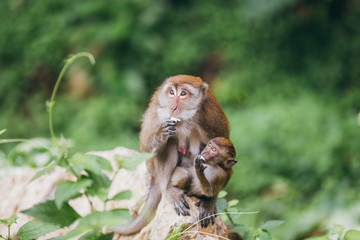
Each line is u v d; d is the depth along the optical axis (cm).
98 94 1527
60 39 1609
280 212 977
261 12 1517
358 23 1570
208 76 1570
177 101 531
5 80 1599
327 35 1570
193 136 543
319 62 1533
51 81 1592
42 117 1501
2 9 1683
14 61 1631
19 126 1510
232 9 1633
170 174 515
